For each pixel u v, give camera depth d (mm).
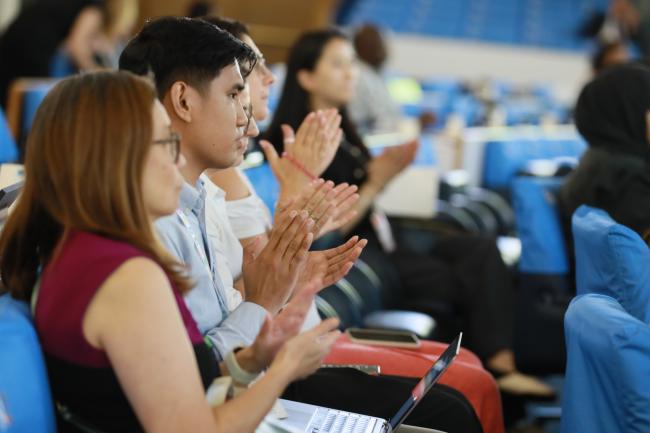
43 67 8586
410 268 5832
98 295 2234
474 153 9133
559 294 5836
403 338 3963
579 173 4969
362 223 5824
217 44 2924
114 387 2328
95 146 2275
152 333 2221
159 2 15812
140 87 2338
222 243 3447
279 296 3012
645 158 4773
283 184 4117
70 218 2307
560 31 25156
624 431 2832
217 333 2809
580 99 4980
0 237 2488
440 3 25609
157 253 2348
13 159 5141
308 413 3061
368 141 7145
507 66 23484
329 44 5328
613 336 2816
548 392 5527
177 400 2232
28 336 2289
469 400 3613
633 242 3451
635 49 19516
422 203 6758
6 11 13344
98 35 8922
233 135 2982
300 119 5340
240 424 2324
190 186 2979
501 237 7906
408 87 15250
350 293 4875
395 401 3541
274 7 16500
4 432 2115
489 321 5617
